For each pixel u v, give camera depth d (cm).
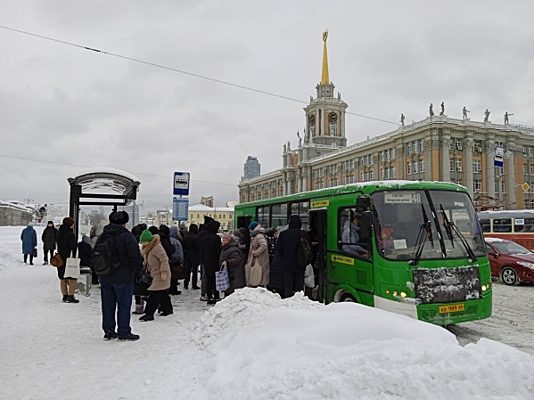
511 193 6944
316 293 1016
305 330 573
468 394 366
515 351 429
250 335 612
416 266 776
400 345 475
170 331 788
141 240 911
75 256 1098
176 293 1260
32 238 2081
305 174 10169
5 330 786
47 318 884
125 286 727
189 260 1386
